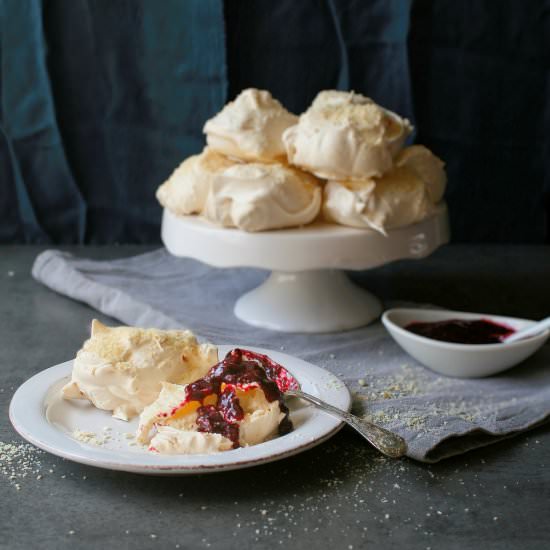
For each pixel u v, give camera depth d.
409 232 1.11
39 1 1.38
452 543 0.82
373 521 0.84
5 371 1.06
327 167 1.09
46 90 1.41
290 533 0.83
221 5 1.37
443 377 1.04
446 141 1.41
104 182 1.44
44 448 0.87
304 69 1.40
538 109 1.40
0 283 1.29
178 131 1.42
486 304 1.24
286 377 0.94
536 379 1.04
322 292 1.16
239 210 1.08
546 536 0.83
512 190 1.43
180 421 0.89
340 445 0.93
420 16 1.37
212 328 1.14
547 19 1.38
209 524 0.84
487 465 0.91
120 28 1.39
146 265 1.33
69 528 0.83
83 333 1.15
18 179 1.44
